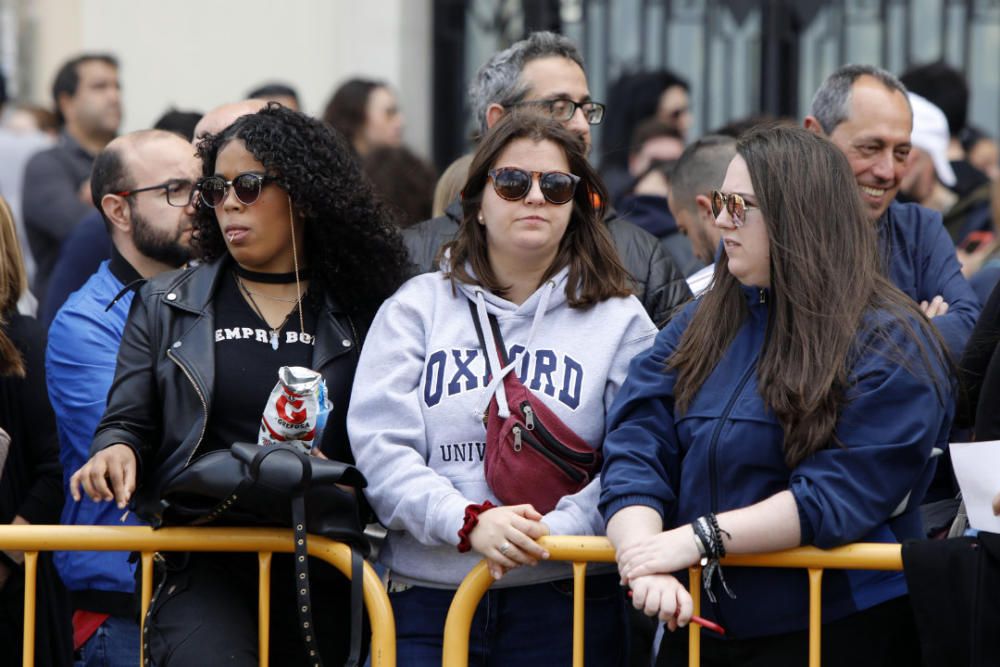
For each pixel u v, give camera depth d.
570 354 10.69
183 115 16.19
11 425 11.88
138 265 13.30
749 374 10.01
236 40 24.39
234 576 10.66
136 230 13.16
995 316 11.18
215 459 10.11
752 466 9.80
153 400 10.70
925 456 9.62
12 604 11.14
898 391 9.60
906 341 9.74
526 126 10.74
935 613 9.52
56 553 12.42
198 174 13.27
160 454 10.59
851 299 9.78
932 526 11.62
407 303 10.93
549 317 10.82
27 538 10.37
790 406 9.62
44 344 12.39
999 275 14.19
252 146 10.78
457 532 10.02
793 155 9.97
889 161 13.03
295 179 10.77
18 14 26.56
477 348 10.73
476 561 10.59
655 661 10.47
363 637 11.00
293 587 10.78
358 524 10.52
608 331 10.77
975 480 9.68
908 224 13.30
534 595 10.66
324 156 11.00
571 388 10.59
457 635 10.21
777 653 9.95
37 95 26.67
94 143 21.38
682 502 10.05
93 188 13.42
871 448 9.54
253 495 10.02
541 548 9.93
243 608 10.52
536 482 10.32
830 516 9.48
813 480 9.55
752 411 9.84
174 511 10.32
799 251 9.80
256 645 10.40
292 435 10.15
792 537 9.54
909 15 24.66
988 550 9.50
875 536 9.95
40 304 19.53
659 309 12.37
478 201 11.01
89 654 12.28
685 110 22.70
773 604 9.91
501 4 25.33
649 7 25.09
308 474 9.95
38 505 11.88
